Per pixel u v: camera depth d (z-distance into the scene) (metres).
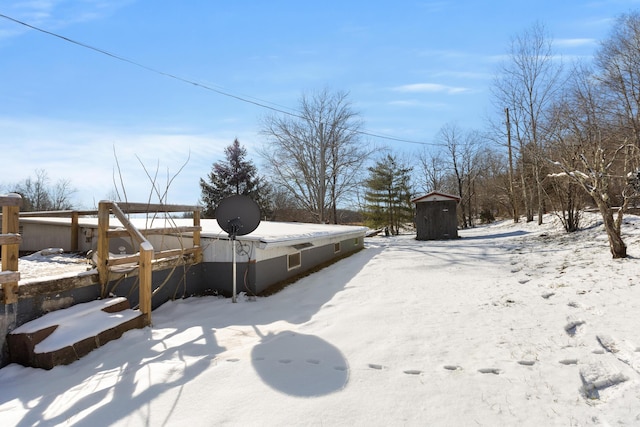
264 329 4.75
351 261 11.03
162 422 2.58
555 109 13.98
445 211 17.45
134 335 4.45
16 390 3.28
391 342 4.05
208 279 7.11
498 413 2.64
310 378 3.21
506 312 4.96
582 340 3.79
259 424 2.54
